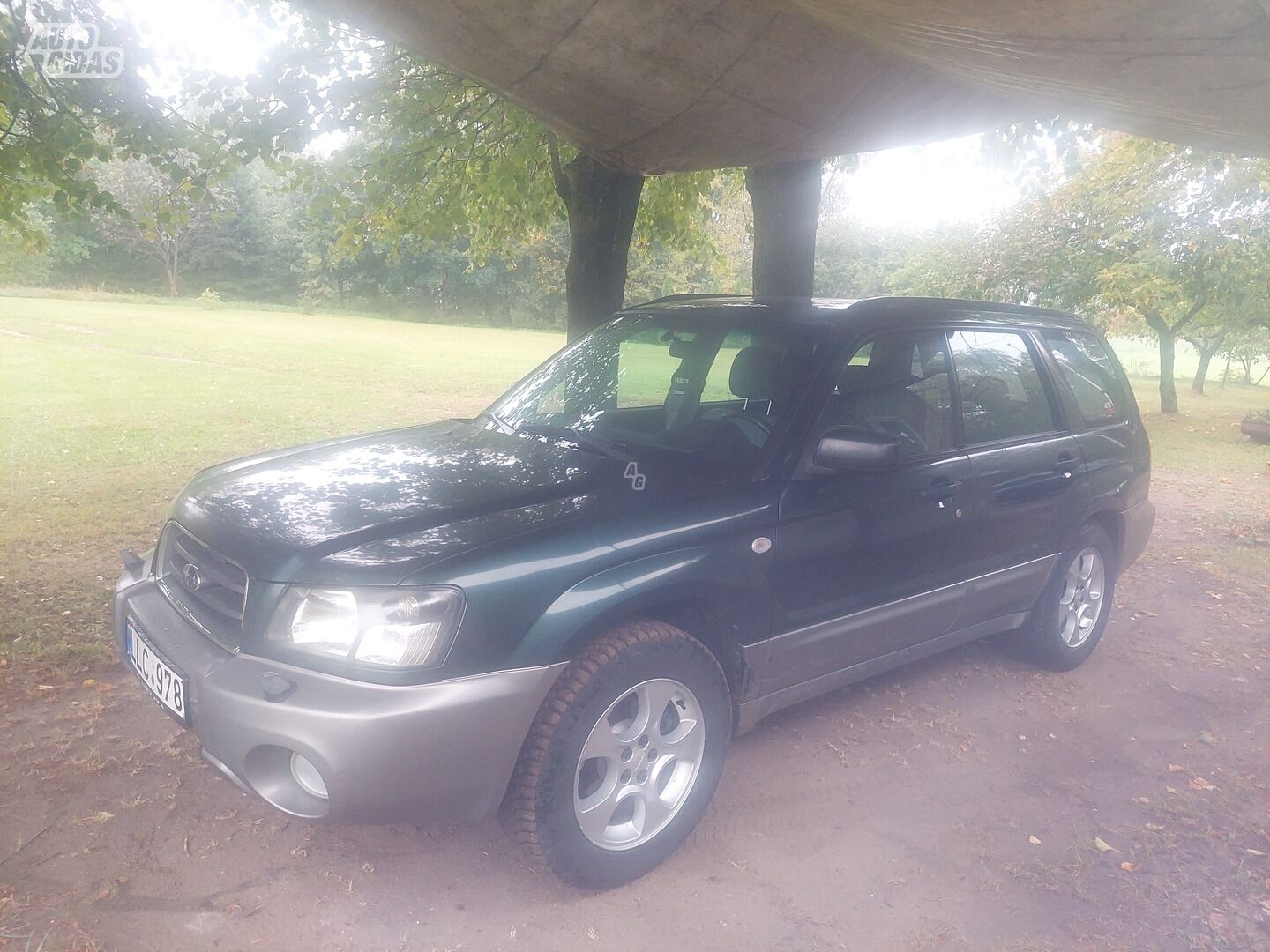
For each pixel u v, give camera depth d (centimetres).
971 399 408
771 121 566
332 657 250
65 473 881
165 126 643
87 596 532
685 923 279
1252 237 1720
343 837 311
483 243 1058
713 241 1135
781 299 413
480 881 292
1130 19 323
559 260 6931
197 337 2917
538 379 435
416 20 496
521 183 909
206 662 266
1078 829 342
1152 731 429
